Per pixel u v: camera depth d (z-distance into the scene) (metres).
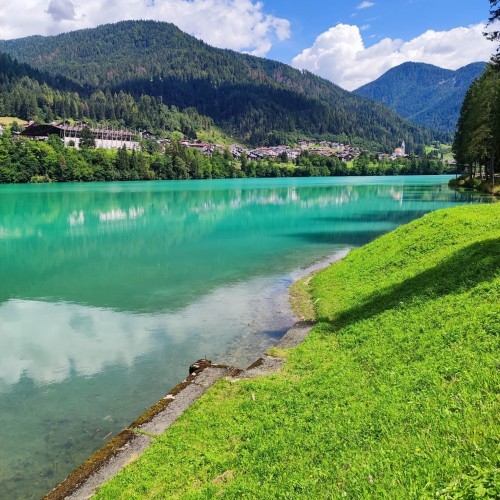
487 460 5.98
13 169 136.62
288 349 15.67
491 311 11.52
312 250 37.06
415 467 6.56
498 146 75.06
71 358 17.31
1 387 15.16
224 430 10.58
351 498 6.57
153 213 65.19
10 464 11.16
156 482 9.10
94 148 177.38
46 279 29.30
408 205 71.62
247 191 111.12
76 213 65.25
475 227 23.34
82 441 12.04
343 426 8.96
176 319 21.22
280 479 7.93
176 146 181.38
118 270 31.41
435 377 9.38
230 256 35.34
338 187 127.12
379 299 17.89
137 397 14.27
